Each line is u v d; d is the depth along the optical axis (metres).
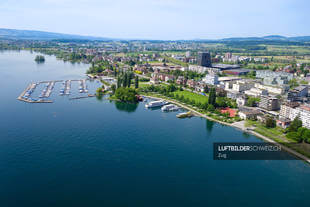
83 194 167.38
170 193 172.00
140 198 165.62
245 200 167.38
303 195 173.62
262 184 184.75
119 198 165.00
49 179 181.00
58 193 167.25
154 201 163.50
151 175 191.50
